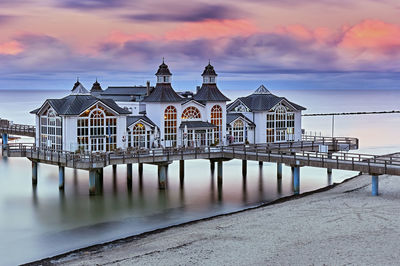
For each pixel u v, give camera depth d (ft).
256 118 261.65
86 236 143.33
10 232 147.23
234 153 209.26
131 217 162.81
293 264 107.86
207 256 115.55
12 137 420.36
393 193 170.50
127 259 117.08
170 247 124.16
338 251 113.29
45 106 213.05
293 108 270.05
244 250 118.01
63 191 199.41
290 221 139.23
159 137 230.68
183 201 184.44
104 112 209.05
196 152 207.31
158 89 236.02
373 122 609.01
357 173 246.27
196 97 251.39
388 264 105.40
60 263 117.80
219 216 157.69
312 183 219.61
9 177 230.48
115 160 189.57
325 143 254.88
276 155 195.42
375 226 129.59
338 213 144.05
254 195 195.00
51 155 196.13
